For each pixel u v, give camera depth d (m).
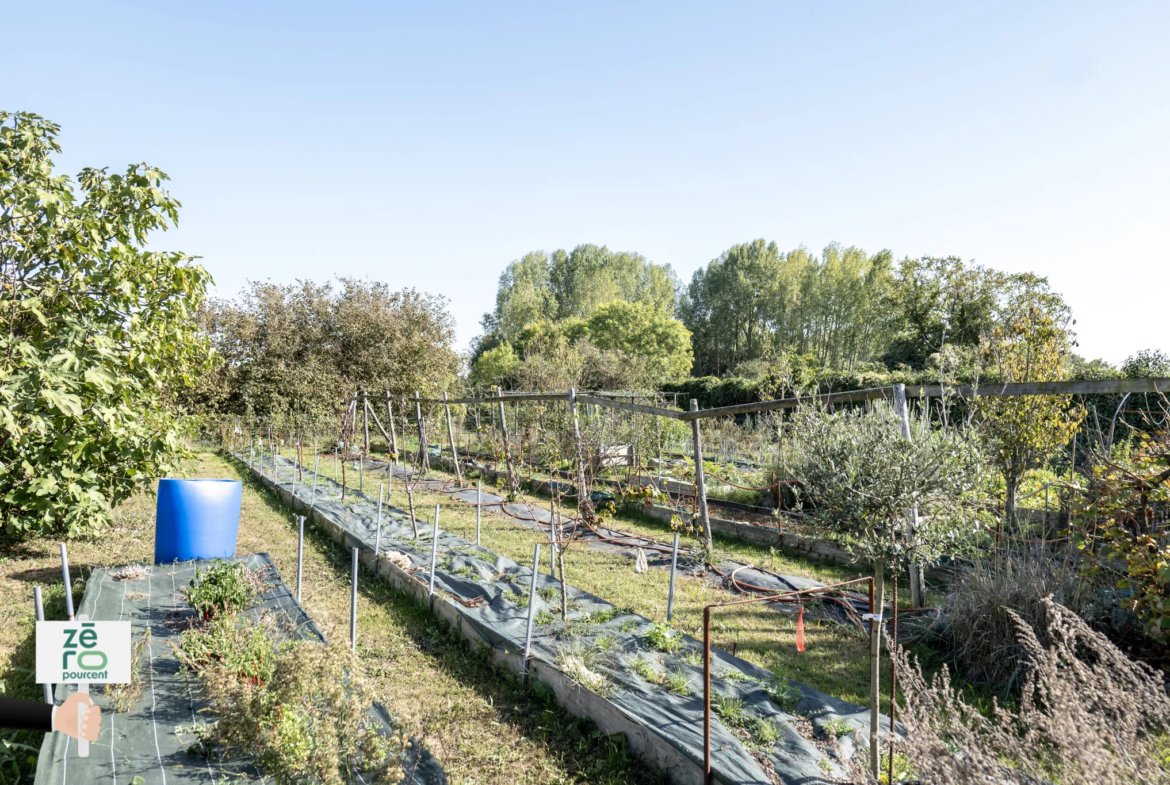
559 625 5.66
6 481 7.29
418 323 25.44
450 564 7.73
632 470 13.27
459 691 5.00
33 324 7.29
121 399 7.47
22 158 7.26
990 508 6.54
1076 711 2.54
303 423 21.58
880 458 3.52
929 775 2.62
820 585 7.52
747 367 33.75
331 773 3.18
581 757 4.15
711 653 5.15
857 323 47.69
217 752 3.81
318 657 3.55
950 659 5.28
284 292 24.50
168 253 8.02
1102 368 10.55
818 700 4.42
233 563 6.40
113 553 8.38
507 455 12.55
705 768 3.45
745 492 11.99
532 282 68.94
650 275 69.25
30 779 3.81
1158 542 4.86
